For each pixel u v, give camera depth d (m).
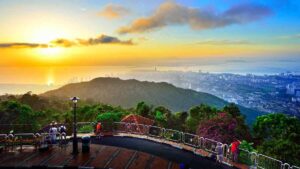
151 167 20.06
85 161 20.80
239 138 36.16
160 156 22.62
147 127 28.98
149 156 22.52
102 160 21.17
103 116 34.31
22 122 53.03
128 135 28.78
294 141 41.38
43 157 21.47
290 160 32.69
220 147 21.77
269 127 44.72
